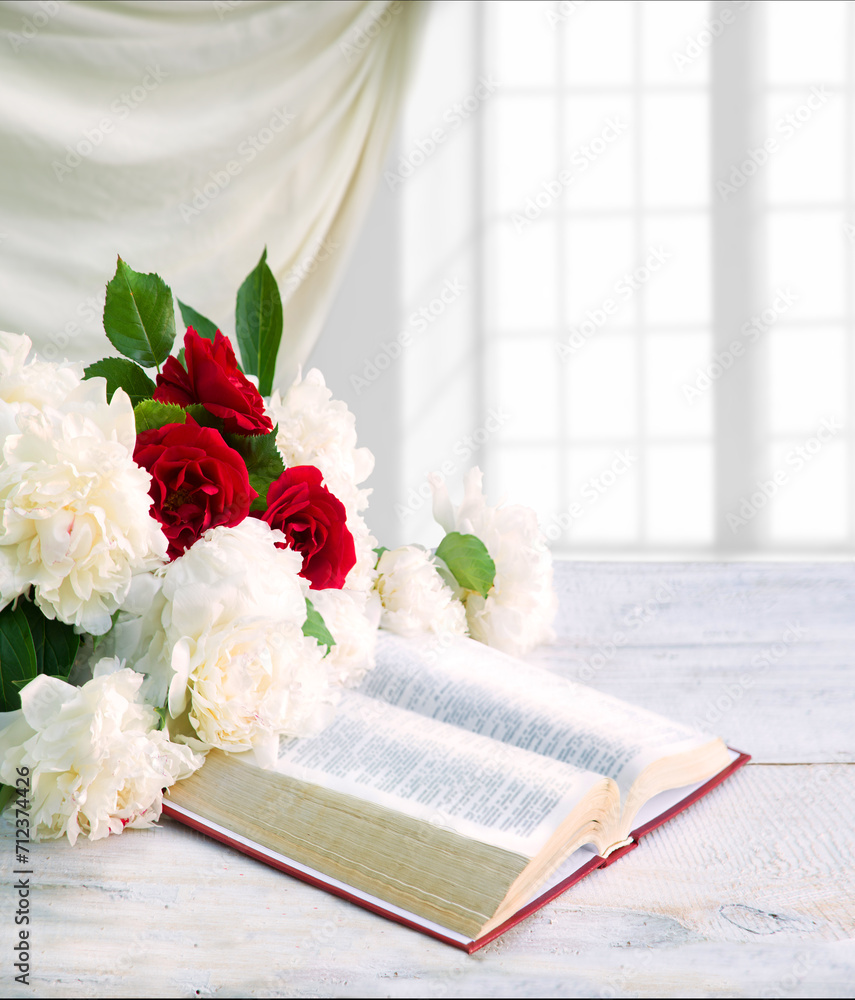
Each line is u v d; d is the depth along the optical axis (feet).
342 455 5.50
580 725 5.05
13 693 4.84
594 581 7.27
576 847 4.73
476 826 4.70
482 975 4.48
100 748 4.72
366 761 4.91
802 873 4.75
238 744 4.91
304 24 13.34
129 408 4.90
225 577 4.91
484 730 5.11
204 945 4.54
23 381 4.88
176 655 4.85
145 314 5.15
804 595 6.73
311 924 4.59
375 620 5.53
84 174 12.26
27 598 4.88
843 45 16.39
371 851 4.70
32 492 4.75
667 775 4.95
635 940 4.57
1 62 11.66
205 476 5.01
